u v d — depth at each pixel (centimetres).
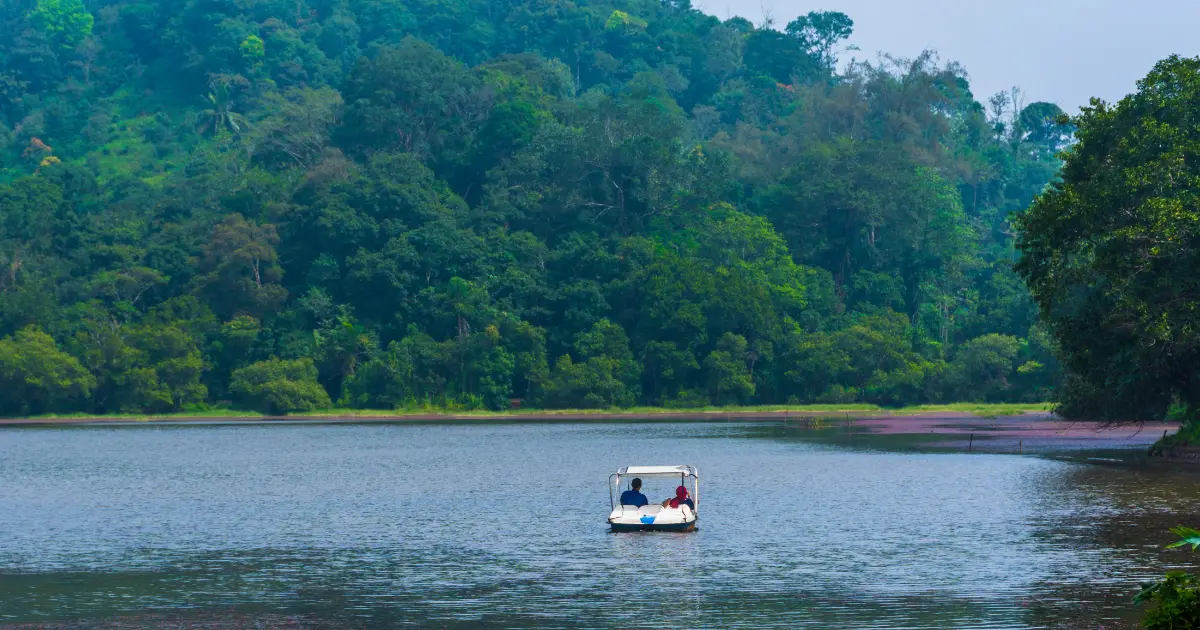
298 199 19000
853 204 18412
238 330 16312
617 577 3462
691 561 3722
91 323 16150
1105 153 6391
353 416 15425
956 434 10075
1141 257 5706
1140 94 6316
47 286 17112
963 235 19338
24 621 2956
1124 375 6266
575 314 16888
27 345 15300
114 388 15888
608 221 19425
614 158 19088
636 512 4506
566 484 6344
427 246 17350
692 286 16475
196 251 18012
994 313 17450
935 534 4175
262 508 5381
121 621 2948
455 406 15712
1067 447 8225
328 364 16238
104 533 4562
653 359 16388
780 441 9644
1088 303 6362
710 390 16188
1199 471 6222
